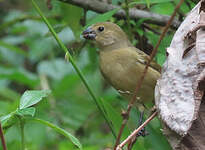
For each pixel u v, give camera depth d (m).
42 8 12.26
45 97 6.93
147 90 10.01
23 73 13.17
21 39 15.09
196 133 5.80
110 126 7.57
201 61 5.71
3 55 15.42
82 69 13.17
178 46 6.19
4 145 5.70
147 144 8.86
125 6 9.77
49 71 14.10
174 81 5.96
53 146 11.27
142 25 10.68
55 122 11.37
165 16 10.68
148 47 10.91
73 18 10.41
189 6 9.95
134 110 9.58
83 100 12.62
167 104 5.90
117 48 10.60
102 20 9.15
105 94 13.08
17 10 16.00
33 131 10.98
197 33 5.91
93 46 11.46
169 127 5.74
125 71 10.20
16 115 6.53
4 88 13.25
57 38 7.39
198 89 5.61
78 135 12.12
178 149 5.82
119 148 6.05
